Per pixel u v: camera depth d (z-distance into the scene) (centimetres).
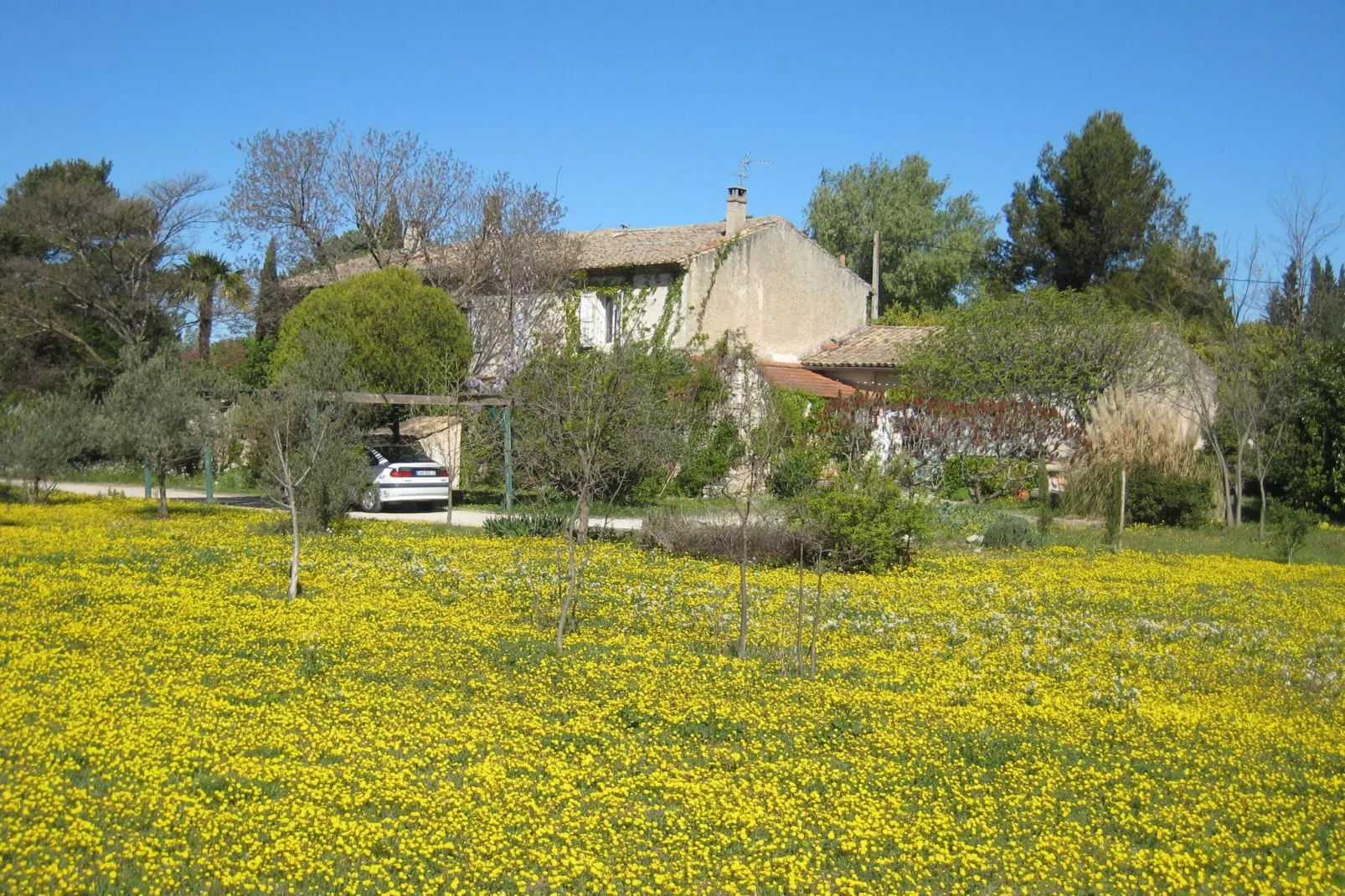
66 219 4281
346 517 2122
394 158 3822
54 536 1903
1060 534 2242
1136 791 783
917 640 1240
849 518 1706
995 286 5269
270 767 768
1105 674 1131
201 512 2406
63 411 2538
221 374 2336
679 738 873
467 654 1109
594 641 1188
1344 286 3653
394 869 637
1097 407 2741
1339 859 684
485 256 3544
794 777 791
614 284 3425
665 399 2288
